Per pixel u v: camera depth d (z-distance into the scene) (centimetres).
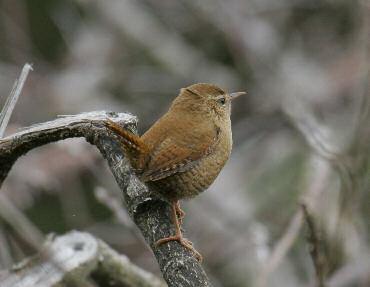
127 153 717
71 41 1552
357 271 1025
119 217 973
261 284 891
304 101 1372
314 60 1529
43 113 1407
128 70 1522
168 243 697
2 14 1531
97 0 1535
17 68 1465
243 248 1243
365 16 1233
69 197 1276
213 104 826
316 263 816
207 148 787
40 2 1600
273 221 1248
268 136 1433
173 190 771
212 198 1295
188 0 1540
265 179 1332
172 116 803
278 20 1566
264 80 1481
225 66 1573
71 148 1244
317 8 1562
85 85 1466
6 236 1072
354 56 1445
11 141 746
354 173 956
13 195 1241
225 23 1516
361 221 1073
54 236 859
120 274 841
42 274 802
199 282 652
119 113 777
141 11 1577
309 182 1166
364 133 991
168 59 1551
